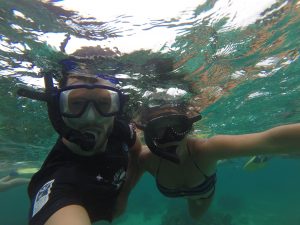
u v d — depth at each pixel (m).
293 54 1.37
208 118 2.19
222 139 0.56
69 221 0.34
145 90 1.25
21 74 1.09
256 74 1.52
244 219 4.81
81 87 0.50
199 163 0.67
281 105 2.24
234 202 5.86
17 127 1.80
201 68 1.23
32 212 0.42
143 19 0.83
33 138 2.09
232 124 2.62
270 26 1.04
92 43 0.90
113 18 0.81
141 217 5.85
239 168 7.61
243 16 0.93
